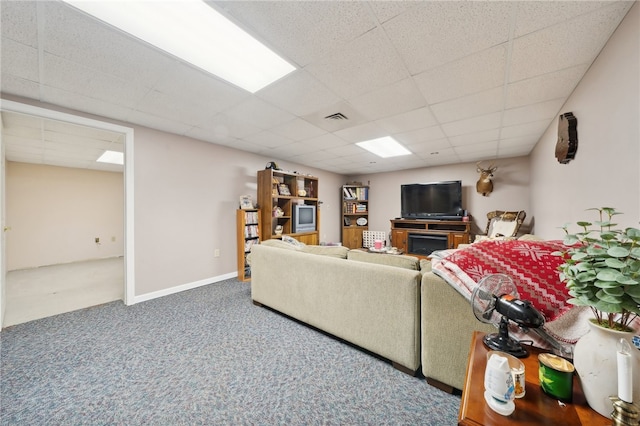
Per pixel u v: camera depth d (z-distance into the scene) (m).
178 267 3.19
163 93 2.09
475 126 2.86
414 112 2.47
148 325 2.21
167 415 1.24
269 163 4.09
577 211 1.93
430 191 5.04
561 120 2.12
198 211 3.42
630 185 1.21
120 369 1.60
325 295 1.96
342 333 1.86
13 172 4.50
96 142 3.34
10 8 1.19
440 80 1.87
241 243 3.72
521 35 1.38
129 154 2.75
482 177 4.52
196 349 1.83
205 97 2.16
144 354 1.77
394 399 1.35
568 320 1.00
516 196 4.43
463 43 1.46
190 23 1.33
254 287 2.66
